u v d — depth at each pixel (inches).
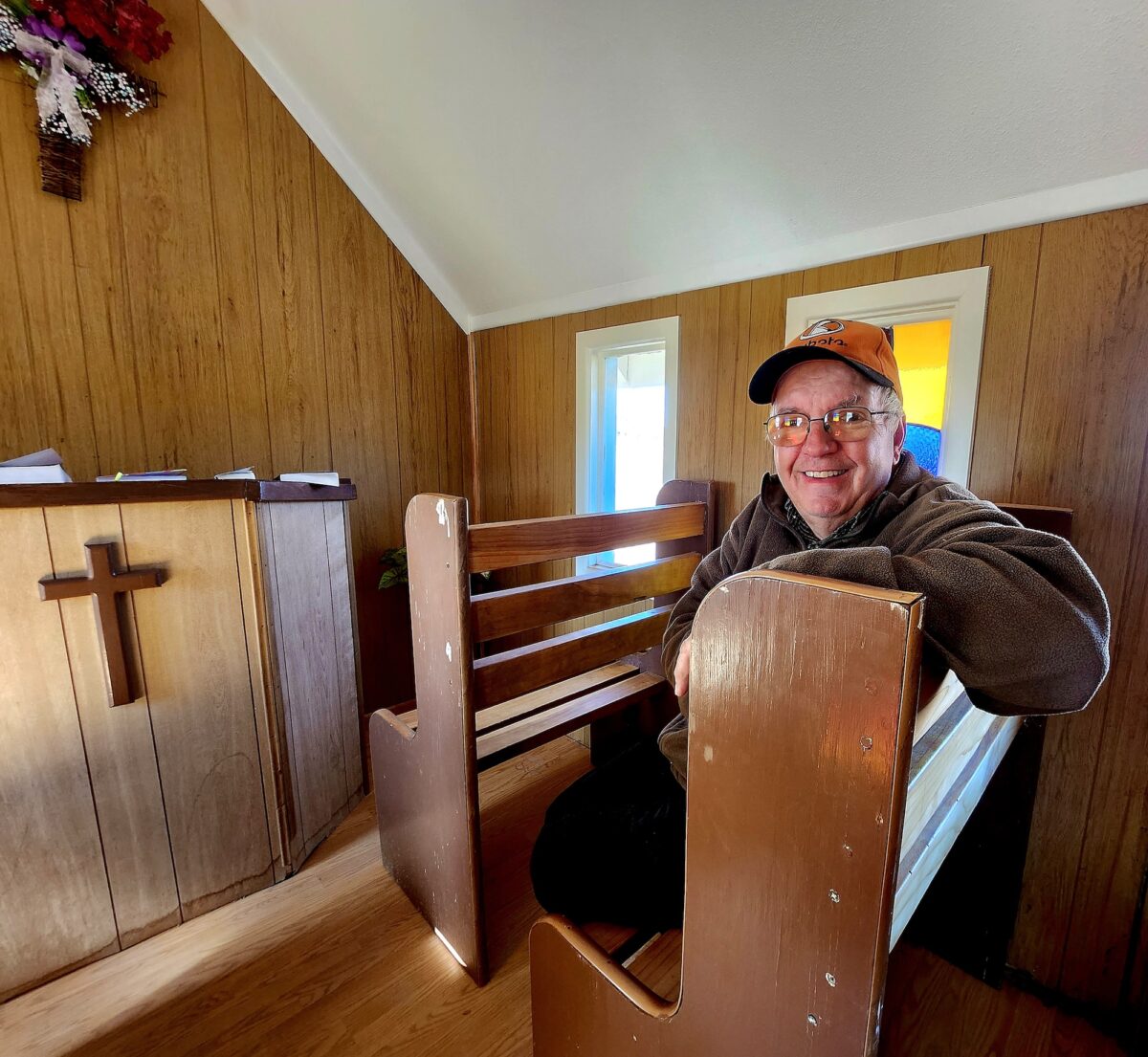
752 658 21.1
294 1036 45.2
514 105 62.8
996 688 23.1
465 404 108.4
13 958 47.4
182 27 69.5
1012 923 51.2
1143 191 41.7
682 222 65.6
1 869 46.4
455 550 44.1
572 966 34.2
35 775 47.1
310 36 70.2
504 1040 44.9
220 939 54.2
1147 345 43.1
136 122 67.2
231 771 57.7
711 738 23.3
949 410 53.3
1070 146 42.8
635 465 97.5
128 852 52.2
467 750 46.6
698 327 71.6
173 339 72.4
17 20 56.7
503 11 54.2
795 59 45.7
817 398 37.6
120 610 49.6
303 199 82.6
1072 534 46.8
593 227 72.7
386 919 56.9
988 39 39.2
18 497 43.3
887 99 45.3
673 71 51.2
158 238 70.2
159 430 72.1
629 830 45.4
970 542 24.8
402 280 95.8
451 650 46.2
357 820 73.3
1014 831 49.5
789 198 56.8
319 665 68.7
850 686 18.1
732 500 70.7
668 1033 28.0
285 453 84.4
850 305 58.2
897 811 17.6
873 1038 19.3
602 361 87.6
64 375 64.7
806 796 20.0
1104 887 48.3
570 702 68.4
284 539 62.4
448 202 82.7
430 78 65.6
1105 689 47.1
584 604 56.3
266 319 80.5
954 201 50.0
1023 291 48.2
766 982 22.6
